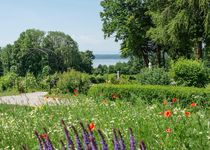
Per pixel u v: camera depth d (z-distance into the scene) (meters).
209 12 30.64
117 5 48.38
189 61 22.08
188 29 33.12
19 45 88.75
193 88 16.34
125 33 48.38
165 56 54.25
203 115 8.42
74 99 13.83
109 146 6.80
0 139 9.11
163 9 37.56
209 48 35.53
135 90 18.30
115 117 9.52
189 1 31.31
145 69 24.19
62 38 92.06
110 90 19.23
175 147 6.94
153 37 37.53
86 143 4.40
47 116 11.18
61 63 89.62
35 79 37.84
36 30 90.69
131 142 4.39
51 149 4.36
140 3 47.88
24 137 8.97
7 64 91.56
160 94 17.30
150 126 8.34
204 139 6.96
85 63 95.81
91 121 9.59
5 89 39.50
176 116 9.07
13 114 12.27
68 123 9.28
